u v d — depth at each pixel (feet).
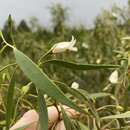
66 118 1.21
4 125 1.49
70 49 1.22
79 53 4.40
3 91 1.43
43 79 1.07
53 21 5.56
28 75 1.07
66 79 3.95
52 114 1.37
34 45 4.80
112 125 1.78
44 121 1.13
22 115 1.52
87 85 4.04
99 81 3.92
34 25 5.96
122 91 1.73
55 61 1.18
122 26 3.91
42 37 5.80
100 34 4.40
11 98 1.20
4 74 1.40
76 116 1.38
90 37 4.61
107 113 1.67
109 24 4.06
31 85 1.31
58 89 1.06
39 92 1.15
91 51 4.48
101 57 4.22
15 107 1.27
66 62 1.18
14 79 1.19
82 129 1.34
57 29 5.48
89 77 4.04
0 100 1.40
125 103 1.98
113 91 2.05
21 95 1.32
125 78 1.68
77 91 1.19
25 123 1.37
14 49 1.11
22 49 4.79
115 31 3.94
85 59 4.40
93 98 1.53
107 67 1.18
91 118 1.31
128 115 1.28
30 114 1.39
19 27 5.53
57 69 3.85
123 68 1.69
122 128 1.41
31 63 1.09
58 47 1.22
